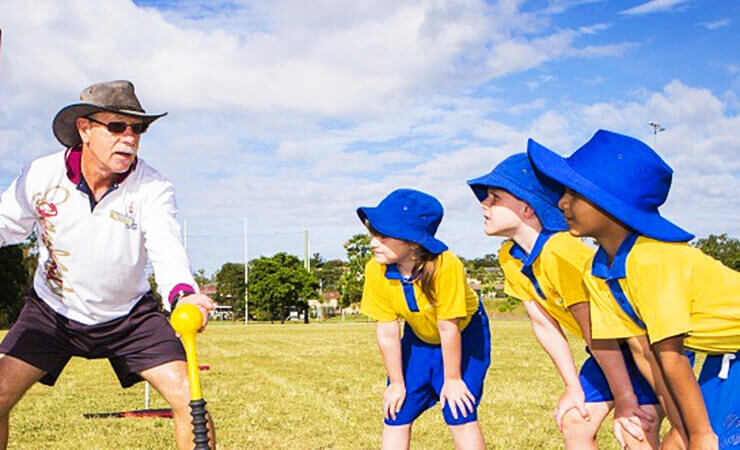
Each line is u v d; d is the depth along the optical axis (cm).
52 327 377
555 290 359
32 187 360
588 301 349
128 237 366
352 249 8050
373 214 391
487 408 739
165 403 807
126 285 374
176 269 352
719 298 284
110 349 382
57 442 586
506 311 6297
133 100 348
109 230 363
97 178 360
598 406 382
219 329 3822
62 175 359
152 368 376
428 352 425
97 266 365
